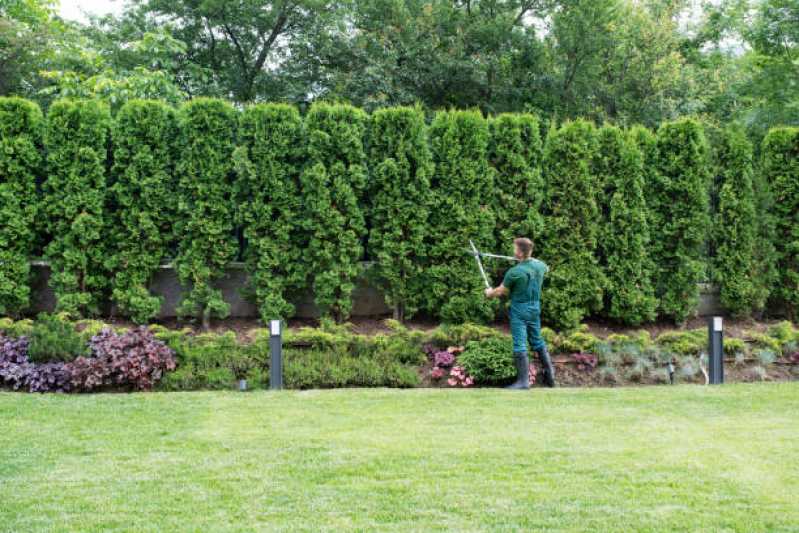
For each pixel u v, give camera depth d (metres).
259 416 5.88
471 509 3.86
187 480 4.30
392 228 8.75
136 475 4.39
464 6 20.08
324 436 5.26
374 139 8.82
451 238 8.77
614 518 3.74
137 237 8.43
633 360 8.05
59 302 8.20
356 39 18.34
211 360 7.46
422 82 17.92
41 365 7.00
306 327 8.18
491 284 8.95
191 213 8.44
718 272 9.43
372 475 4.39
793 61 16.27
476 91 18.39
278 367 7.07
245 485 4.22
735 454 4.87
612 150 9.14
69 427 5.49
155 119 8.47
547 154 9.10
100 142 8.35
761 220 9.52
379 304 9.38
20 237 8.24
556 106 17.91
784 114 14.95
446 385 7.55
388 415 5.93
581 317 8.98
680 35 20.50
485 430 5.45
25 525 3.62
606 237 9.06
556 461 4.68
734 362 8.27
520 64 18.58
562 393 6.89
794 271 9.59
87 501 3.96
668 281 9.30
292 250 8.71
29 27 16.67
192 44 20.33
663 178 9.22
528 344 8.05
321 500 3.98
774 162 9.66
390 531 3.56
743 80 18.81
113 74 12.78
